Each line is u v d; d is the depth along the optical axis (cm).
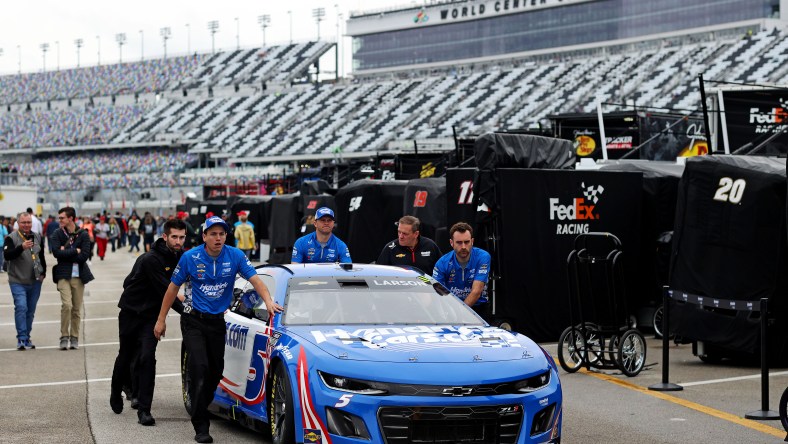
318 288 830
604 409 978
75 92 11838
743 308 1255
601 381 1168
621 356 1185
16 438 832
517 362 710
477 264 1052
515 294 1502
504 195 1505
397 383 671
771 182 1234
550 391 710
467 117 8169
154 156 9988
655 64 7875
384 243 2072
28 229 1469
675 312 1341
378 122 8750
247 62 11131
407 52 10619
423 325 788
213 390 847
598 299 1537
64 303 1470
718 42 7812
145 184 9194
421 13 10450
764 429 873
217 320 840
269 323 805
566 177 1548
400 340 730
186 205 4441
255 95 10444
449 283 1064
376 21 10838
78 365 1308
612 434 851
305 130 9119
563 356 1294
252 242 3347
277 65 10812
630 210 1605
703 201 1314
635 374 1203
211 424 917
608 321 1248
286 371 730
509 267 1502
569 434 850
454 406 668
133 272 927
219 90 10762
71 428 881
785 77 6662
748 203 1255
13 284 1462
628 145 2848
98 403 1023
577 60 8712
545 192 1534
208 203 4184
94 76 12062
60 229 1479
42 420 922
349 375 681
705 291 1301
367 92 9631
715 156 1315
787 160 1034
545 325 1519
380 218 2073
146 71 11731
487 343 737
